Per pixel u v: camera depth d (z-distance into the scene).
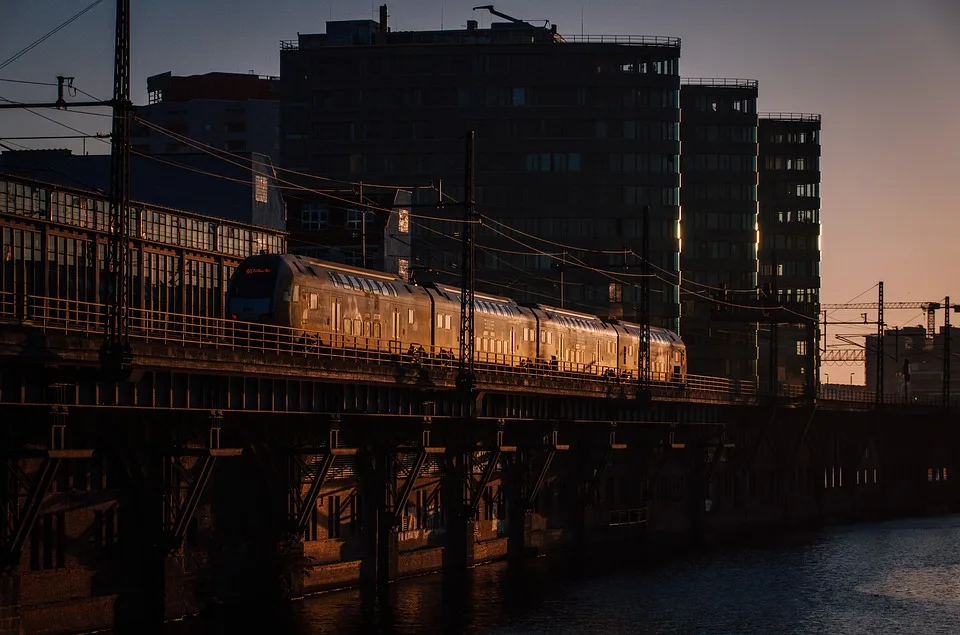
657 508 126.44
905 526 149.50
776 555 115.19
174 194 107.44
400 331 94.50
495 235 182.50
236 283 82.88
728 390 140.12
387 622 75.06
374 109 182.62
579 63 184.38
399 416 82.00
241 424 74.00
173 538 68.69
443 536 97.00
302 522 77.50
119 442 67.38
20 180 80.69
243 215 106.12
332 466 83.50
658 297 186.50
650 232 185.88
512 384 95.19
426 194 181.62
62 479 64.94
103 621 66.12
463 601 83.50
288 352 71.56
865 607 87.50
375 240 130.12
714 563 108.31
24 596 62.12
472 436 96.69
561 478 113.38
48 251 82.75
